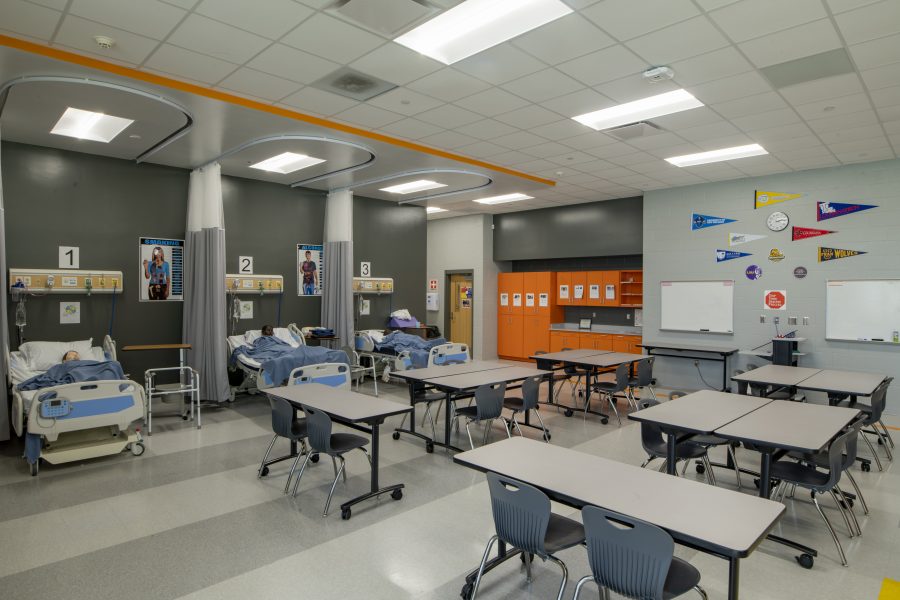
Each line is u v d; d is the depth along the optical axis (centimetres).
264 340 662
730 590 177
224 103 433
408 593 252
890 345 620
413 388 509
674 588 192
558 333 1020
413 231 947
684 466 425
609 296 960
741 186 730
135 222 622
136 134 518
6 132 511
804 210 679
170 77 398
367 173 692
